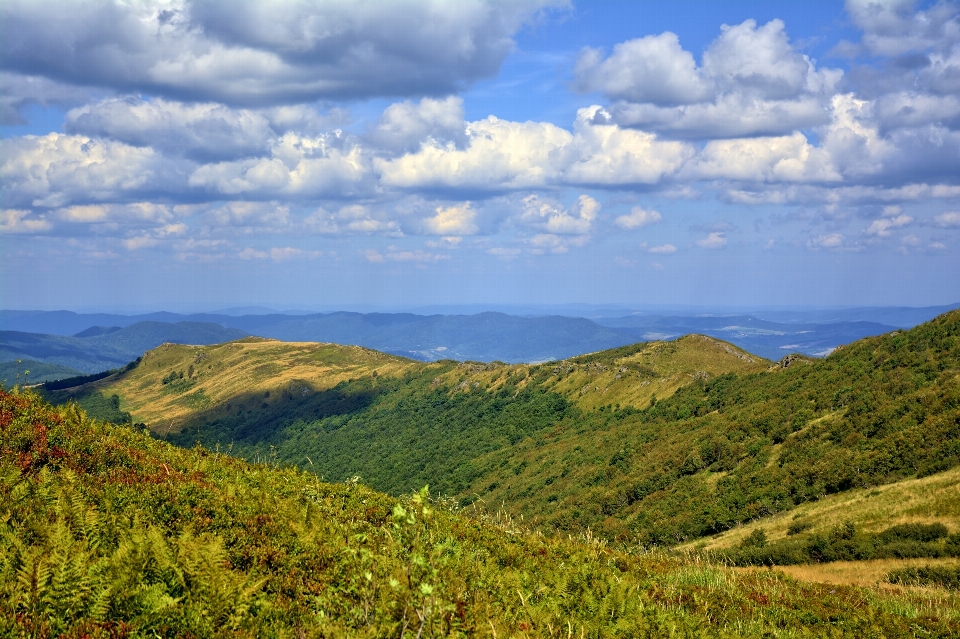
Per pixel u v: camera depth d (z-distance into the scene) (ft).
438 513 48.26
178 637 20.68
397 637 21.58
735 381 482.28
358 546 31.99
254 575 28.99
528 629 27.45
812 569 148.97
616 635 32.53
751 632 41.50
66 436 45.09
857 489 213.66
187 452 61.26
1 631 18.57
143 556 24.12
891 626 49.29
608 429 502.79
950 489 172.86
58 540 23.54
